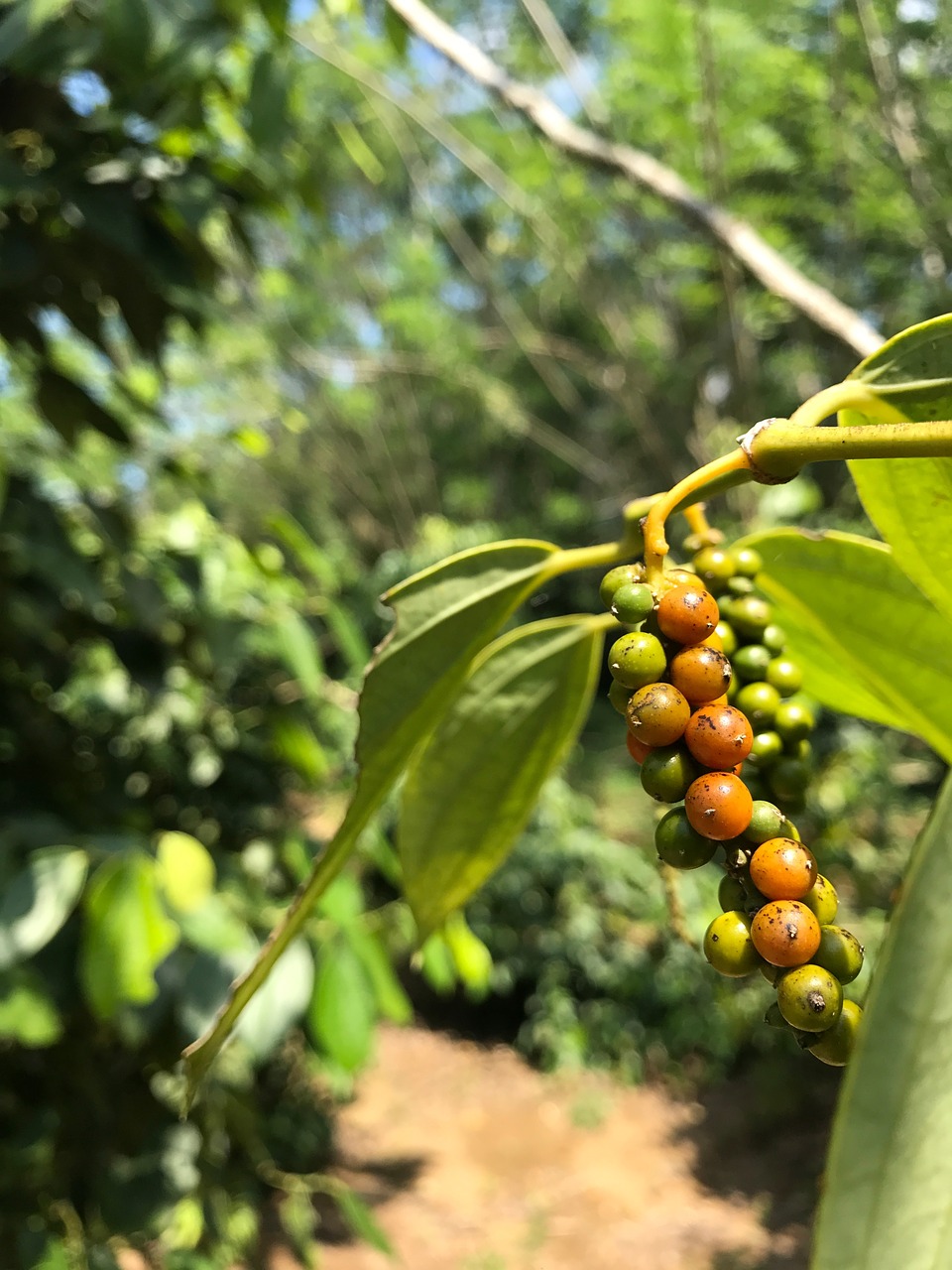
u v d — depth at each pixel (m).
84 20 0.25
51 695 0.38
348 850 0.12
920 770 0.96
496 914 1.21
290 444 1.84
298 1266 0.75
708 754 0.09
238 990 0.11
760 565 0.12
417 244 1.50
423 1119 1.04
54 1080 0.35
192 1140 0.38
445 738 0.15
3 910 0.22
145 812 0.37
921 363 0.10
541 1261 0.80
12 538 0.27
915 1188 0.06
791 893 0.08
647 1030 1.13
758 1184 0.90
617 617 0.10
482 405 1.69
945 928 0.06
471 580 0.12
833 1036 0.08
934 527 0.11
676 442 1.30
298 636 0.35
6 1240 0.28
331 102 0.98
